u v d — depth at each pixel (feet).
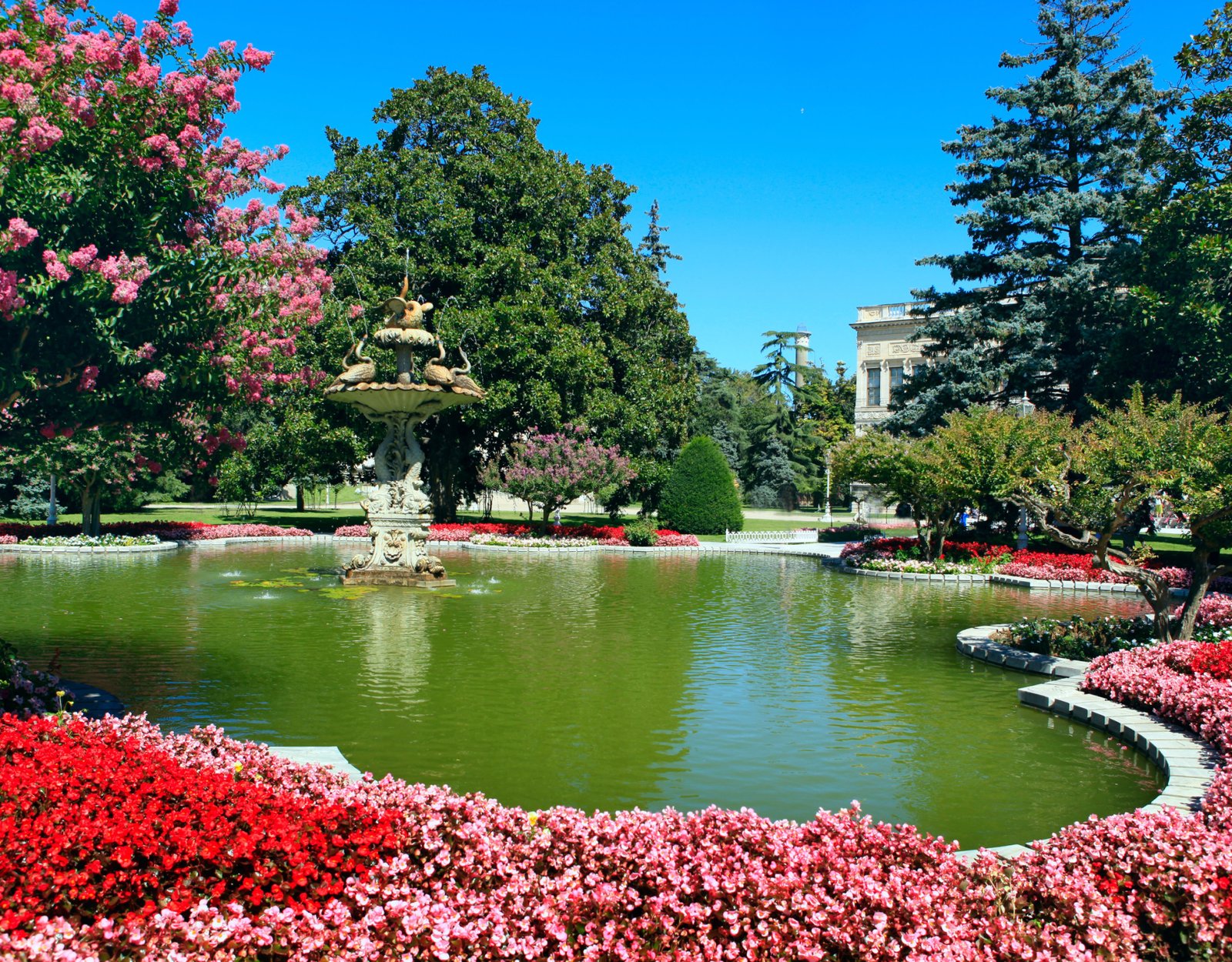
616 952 10.50
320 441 91.35
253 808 12.35
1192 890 11.51
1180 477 30.35
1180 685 24.27
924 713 26.32
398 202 97.91
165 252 22.39
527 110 105.60
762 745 22.82
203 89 23.13
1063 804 18.99
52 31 22.21
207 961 9.48
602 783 19.67
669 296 120.16
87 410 23.32
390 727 23.54
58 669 26.12
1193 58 60.90
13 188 20.02
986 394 95.09
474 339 93.97
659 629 40.24
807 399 196.75
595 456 89.76
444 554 79.46
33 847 10.81
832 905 11.21
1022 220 96.12
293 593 49.11
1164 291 68.54
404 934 10.48
